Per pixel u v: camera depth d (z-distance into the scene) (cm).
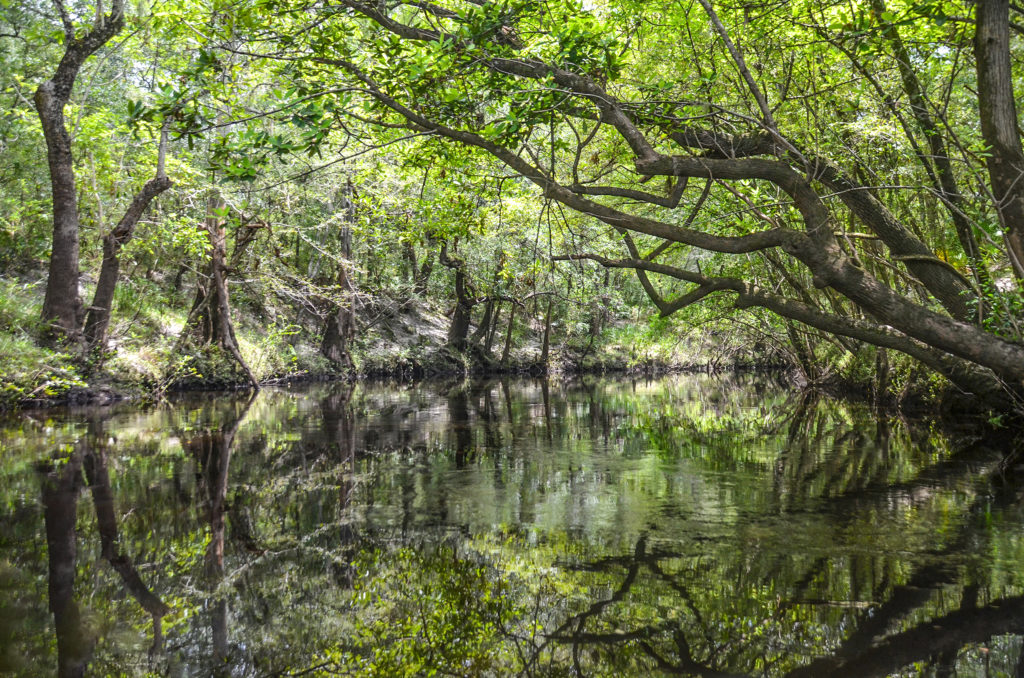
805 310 783
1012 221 726
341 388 2127
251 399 1650
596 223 1463
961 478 698
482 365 3272
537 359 3491
